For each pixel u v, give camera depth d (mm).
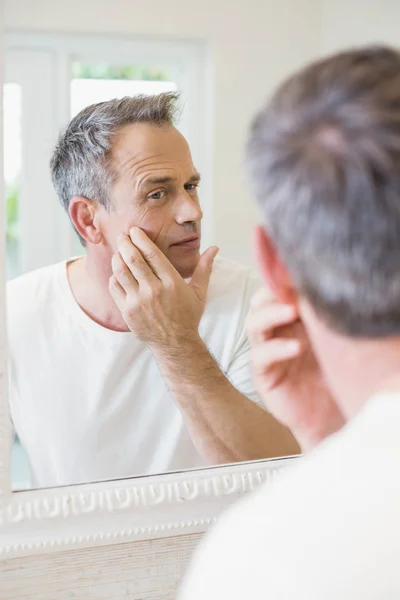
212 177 945
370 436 426
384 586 383
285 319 686
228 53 945
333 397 731
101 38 888
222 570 426
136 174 909
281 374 736
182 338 942
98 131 890
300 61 982
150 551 950
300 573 399
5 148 861
